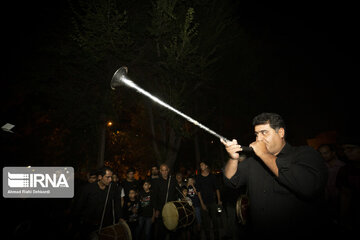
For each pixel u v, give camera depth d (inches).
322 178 63.2
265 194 71.7
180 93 335.3
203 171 273.6
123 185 243.9
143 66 374.9
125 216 232.4
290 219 66.6
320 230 64.4
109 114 333.7
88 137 388.8
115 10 285.6
